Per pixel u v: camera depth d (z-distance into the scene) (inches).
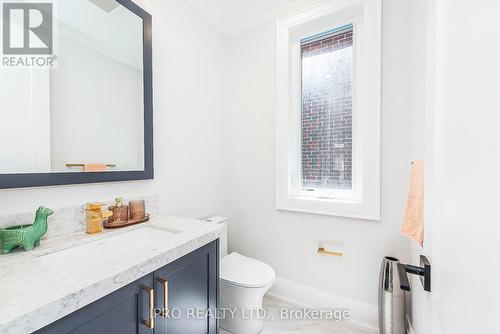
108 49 45.1
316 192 69.9
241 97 78.5
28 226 33.1
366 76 56.6
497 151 11.1
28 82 35.0
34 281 22.6
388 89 54.7
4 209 32.8
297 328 58.2
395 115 54.0
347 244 61.0
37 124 35.9
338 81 66.6
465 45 15.1
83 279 23.1
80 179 40.4
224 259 63.5
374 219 56.4
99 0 43.6
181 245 34.2
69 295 20.5
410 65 51.7
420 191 36.5
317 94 70.0
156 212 55.0
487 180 12.0
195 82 67.8
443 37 19.4
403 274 23.0
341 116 66.3
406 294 52.6
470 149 14.2
